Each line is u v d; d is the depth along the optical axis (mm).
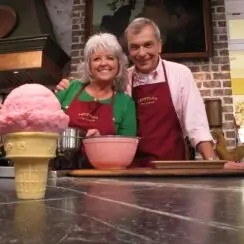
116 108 1449
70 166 1150
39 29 3113
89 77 1533
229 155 2686
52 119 506
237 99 3143
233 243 248
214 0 3316
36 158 498
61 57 3176
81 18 3443
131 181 808
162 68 1660
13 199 500
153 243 249
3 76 3041
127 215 358
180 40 3174
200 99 1628
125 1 3324
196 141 1530
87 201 470
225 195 522
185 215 357
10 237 264
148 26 1602
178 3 3234
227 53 3219
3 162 1033
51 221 327
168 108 1606
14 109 501
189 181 802
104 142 1058
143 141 1575
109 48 1452
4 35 3100
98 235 270
